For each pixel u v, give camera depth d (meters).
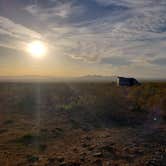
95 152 9.27
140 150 9.44
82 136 12.29
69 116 18.34
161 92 25.12
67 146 10.48
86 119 17.16
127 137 11.74
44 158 8.77
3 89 43.09
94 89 38.28
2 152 9.70
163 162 8.06
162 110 17.91
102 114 18.48
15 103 25.55
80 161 8.27
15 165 8.11
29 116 18.77
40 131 13.26
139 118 16.83
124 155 8.85
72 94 32.53
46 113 19.98
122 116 17.64
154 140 11.07
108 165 7.81
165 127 13.85
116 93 30.09
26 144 10.95
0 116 18.84
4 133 13.27
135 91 29.12
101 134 12.62
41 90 40.41
